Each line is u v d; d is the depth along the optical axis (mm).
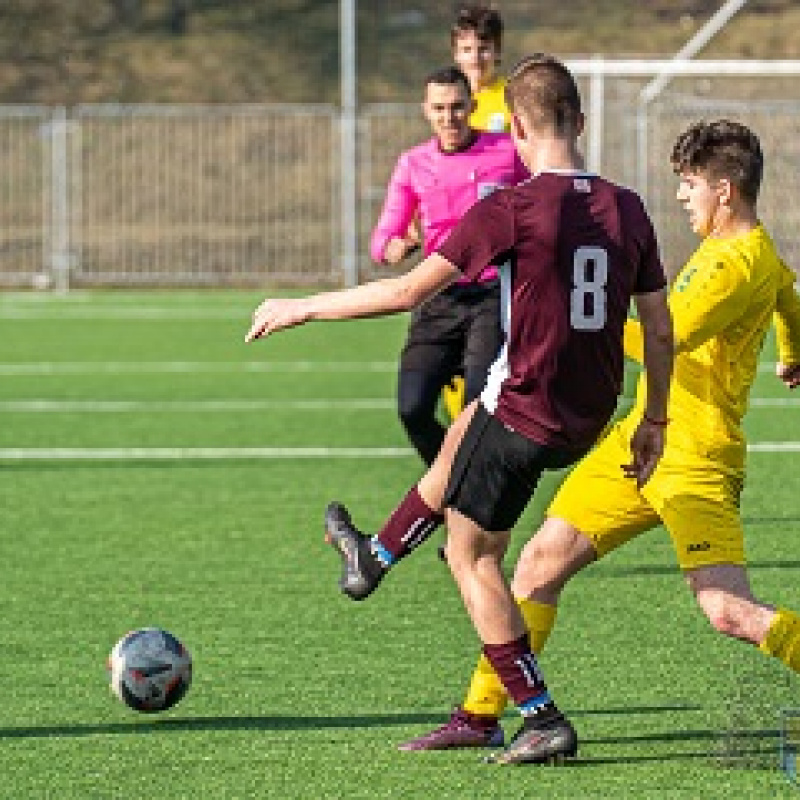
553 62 20141
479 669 21438
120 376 63062
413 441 32312
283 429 50062
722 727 22156
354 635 27344
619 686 24234
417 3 119562
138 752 21422
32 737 22078
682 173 21031
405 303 19344
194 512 37906
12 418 52500
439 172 33125
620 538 21469
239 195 107062
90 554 33594
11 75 114750
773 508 37750
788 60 113500
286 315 19266
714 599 20656
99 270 103562
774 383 60438
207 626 27969
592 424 19891
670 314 20047
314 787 20000
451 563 20656
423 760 21000
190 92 113812
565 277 19500
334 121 106562
